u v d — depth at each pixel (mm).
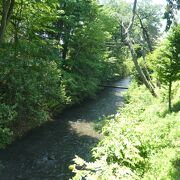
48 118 20281
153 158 8383
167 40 16000
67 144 15883
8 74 15484
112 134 8312
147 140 8891
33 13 19984
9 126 15438
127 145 7492
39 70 17406
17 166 12703
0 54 16250
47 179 11789
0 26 17781
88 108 25734
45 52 22203
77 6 24938
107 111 25047
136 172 7312
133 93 24484
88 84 28172
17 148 14641
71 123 20297
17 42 19016
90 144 16031
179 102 16641
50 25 23672
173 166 7926
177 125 11789
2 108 14125
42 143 15719
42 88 17203
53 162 13406
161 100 18656
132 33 37156
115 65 44938
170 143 9891
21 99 15484
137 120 12203
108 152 7465
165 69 15828
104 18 29031
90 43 27562
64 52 26781
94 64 27750
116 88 39688
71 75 24938
